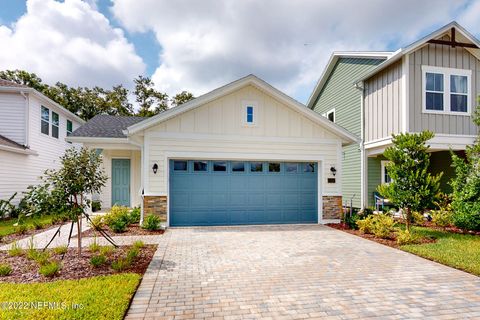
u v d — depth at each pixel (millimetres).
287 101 10062
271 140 10141
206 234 8375
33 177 14672
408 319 3471
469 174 8906
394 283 4613
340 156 10625
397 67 11070
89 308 3541
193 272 5105
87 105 31750
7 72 28328
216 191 9875
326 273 5086
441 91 10914
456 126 10891
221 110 9844
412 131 10430
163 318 3480
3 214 11672
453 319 3477
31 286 4234
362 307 3781
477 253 6227
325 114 17344
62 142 18078
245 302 3928
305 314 3590
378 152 12289
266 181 10227
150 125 9188
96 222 8594
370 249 6746
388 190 8484
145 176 9266
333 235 8320
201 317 3514
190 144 9586
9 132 13883
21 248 6504
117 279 4551
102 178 6059
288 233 8594
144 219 9148
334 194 10523
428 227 9508
